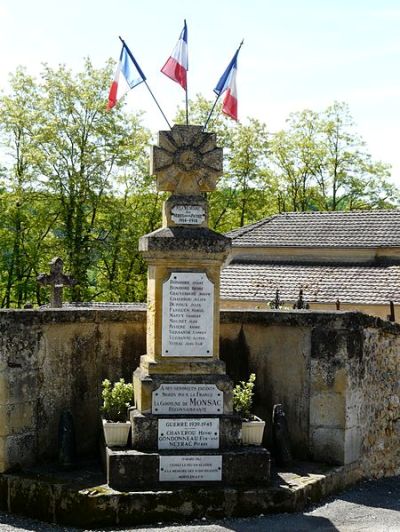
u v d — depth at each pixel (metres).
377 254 30.06
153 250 9.65
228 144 42.12
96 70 37.19
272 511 9.20
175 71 10.59
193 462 9.30
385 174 46.75
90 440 10.73
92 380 10.80
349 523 8.91
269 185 43.56
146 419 9.47
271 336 11.22
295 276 30.05
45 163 35.94
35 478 9.41
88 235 37.16
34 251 37.03
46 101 36.53
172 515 8.93
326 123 46.84
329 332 10.79
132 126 38.69
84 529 8.73
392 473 11.88
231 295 29.44
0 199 36.38
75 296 36.34
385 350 11.79
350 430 10.73
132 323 11.05
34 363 10.19
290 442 10.97
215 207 42.53
